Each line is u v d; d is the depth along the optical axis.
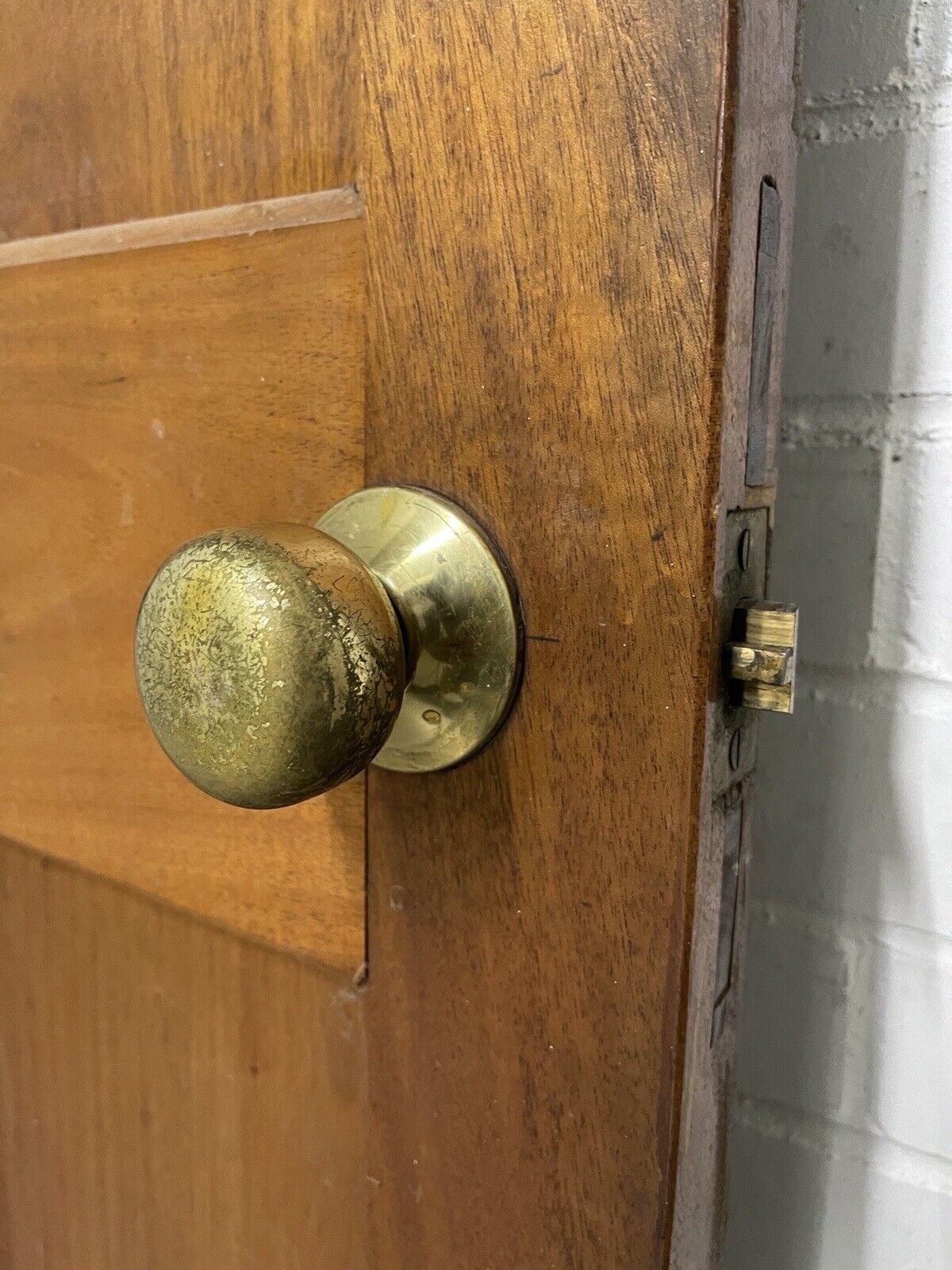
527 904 0.29
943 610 0.35
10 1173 0.49
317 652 0.24
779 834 0.39
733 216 0.24
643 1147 0.27
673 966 0.26
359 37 0.28
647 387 0.25
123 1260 0.44
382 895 0.32
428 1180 0.32
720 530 0.25
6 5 0.37
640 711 0.26
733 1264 0.42
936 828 0.36
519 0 0.25
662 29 0.23
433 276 0.28
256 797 0.25
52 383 0.39
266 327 0.32
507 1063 0.30
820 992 0.39
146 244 0.35
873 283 0.34
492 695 0.28
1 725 0.44
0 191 0.39
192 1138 0.40
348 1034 0.34
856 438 0.35
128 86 0.34
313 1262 0.37
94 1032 0.43
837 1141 0.39
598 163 0.25
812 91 0.34
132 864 0.40
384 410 0.29
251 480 0.34
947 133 0.33
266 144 0.31
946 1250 0.38
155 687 0.25
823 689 0.37
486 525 0.28
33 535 0.41
